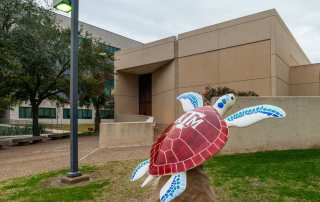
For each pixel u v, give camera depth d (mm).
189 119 3812
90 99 24219
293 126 9242
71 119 6938
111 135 12141
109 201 5230
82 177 6777
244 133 8969
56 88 19703
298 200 4809
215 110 3986
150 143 12711
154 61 23078
